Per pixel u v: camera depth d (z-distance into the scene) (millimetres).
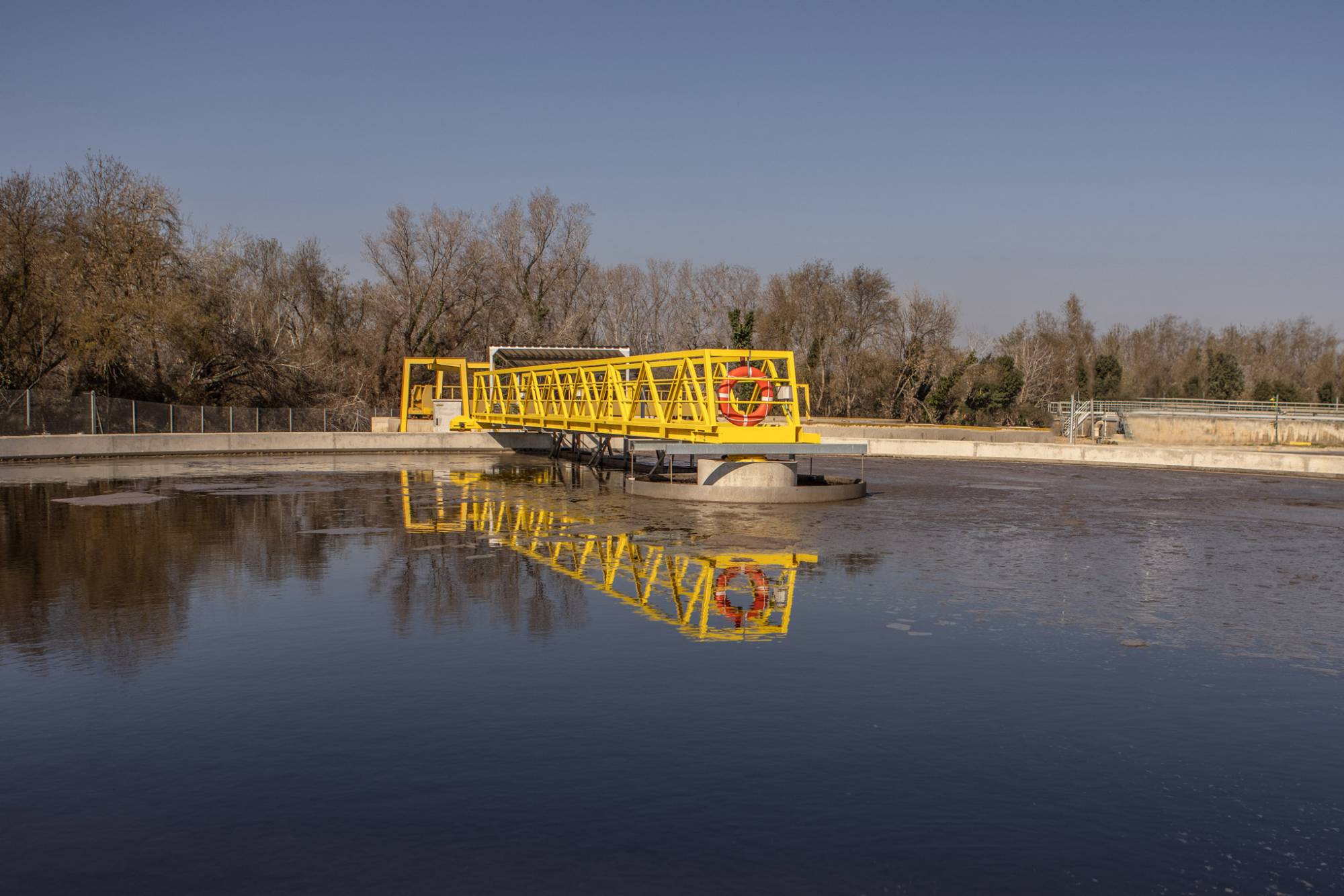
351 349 66562
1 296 41281
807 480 27875
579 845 5883
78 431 38906
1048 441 60750
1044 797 6629
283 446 39875
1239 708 8445
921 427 54781
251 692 8586
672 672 9258
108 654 9750
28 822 6148
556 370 33875
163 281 45219
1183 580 14195
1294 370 119000
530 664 9516
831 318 70250
